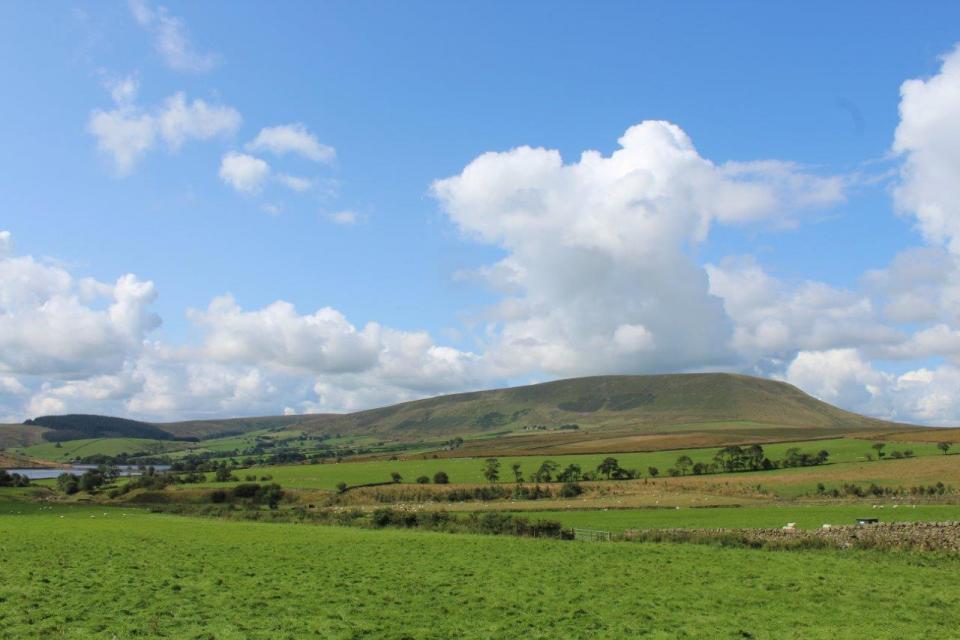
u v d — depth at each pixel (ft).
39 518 295.48
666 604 112.16
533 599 114.62
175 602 109.19
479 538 208.13
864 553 168.25
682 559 160.25
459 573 139.74
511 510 337.11
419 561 156.87
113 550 172.86
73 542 190.60
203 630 92.43
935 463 450.71
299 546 184.96
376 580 131.03
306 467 643.86
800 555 167.12
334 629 93.86
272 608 105.60
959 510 276.41
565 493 437.99
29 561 151.94
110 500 457.27
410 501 434.30
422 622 98.53
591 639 91.71
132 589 119.44
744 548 182.29
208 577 132.98
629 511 317.83
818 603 113.70
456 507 374.22
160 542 192.95
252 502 441.27
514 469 562.66
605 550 176.76
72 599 110.11
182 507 373.40
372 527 255.91
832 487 399.03
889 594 120.26
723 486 432.25
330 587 123.65
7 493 474.49
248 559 158.61
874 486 388.78
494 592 120.06
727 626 98.48
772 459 568.00
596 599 115.24
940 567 148.87
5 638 87.66
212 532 226.79
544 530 223.92
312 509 359.05
